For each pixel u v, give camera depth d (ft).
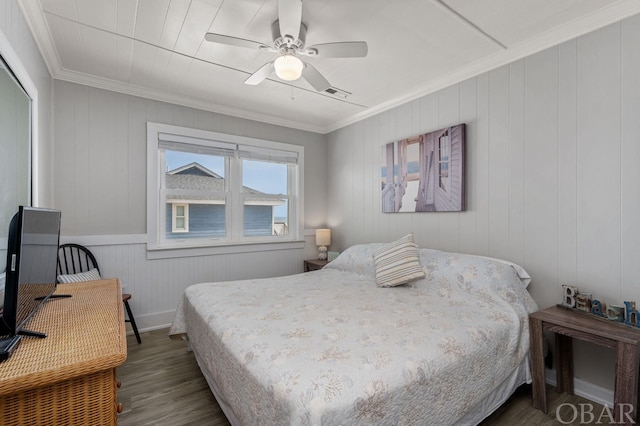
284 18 5.35
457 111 9.01
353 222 12.92
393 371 3.88
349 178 13.11
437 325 5.27
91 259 9.23
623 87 6.03
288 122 13.34
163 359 8.12
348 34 6.98
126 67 8.65
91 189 9.40
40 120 7.33
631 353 4.75
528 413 5.80
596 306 5.91
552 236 7.06
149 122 10.30
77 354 2.96
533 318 5.91
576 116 6.68
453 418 4.39
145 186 10.28
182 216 11.25
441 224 9.48
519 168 7.64
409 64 8.41
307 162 14.08
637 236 5.88
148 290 10.29
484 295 6.64
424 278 7.77
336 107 11.76
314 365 3.87
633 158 5.92
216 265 11.64
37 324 3.71
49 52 7.68
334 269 10.50
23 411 2.68
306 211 14.05
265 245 12.82
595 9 6.17
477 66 8.34
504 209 7.93
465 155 8.77
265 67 6.98
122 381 7.04
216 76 9.20
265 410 3.67
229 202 12.23
